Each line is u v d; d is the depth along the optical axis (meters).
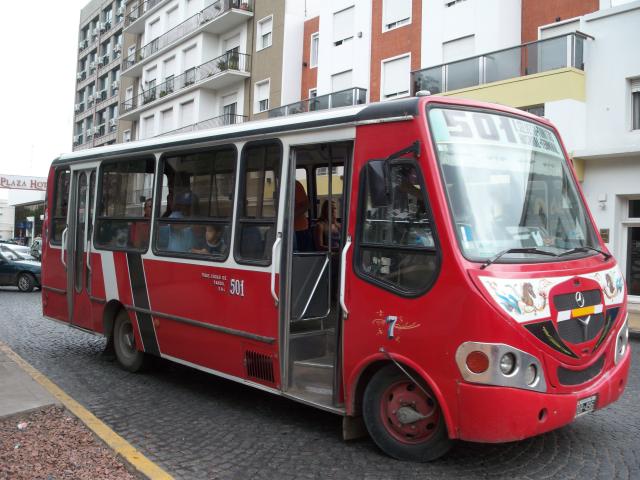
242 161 6.30
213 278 6.51
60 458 4.78
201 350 6.71
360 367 4.98
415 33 24.66
